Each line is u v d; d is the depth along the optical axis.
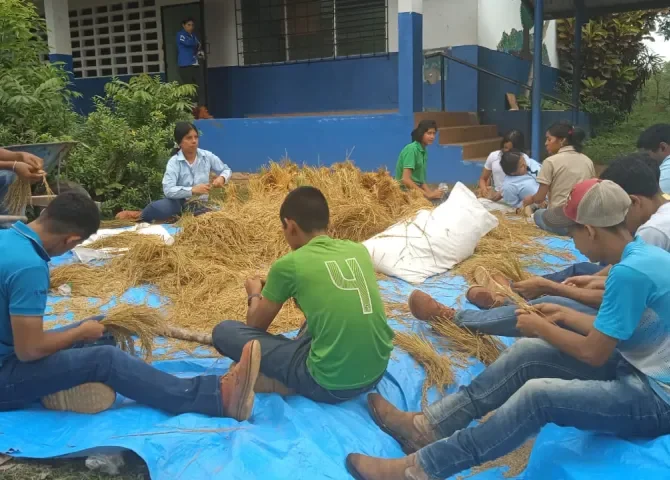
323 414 2.72
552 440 2.47
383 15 10.85
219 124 10.73
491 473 2.56
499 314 3.39
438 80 11.02
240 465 2.29
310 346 2.88
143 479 2.40
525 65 12.53
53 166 5.47
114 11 12.86
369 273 2.91
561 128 5.99
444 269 4.70
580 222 2.40
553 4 11.17
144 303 4.17
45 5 11.26
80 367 2.64
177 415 2.67
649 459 2.15
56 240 2.62
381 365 2.86
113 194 7.92
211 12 12.20
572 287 3.40
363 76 11.16
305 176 5.93
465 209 4.87
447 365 3.28
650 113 14.67
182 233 5.08
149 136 8.08
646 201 2.91
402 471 2.37
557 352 2.57
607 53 13.66
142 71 12.87
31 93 7.29
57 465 2.45
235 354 2.97
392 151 9.53
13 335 2.55
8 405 2.69
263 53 12.01
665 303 2.20
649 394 2.25
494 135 10.98
